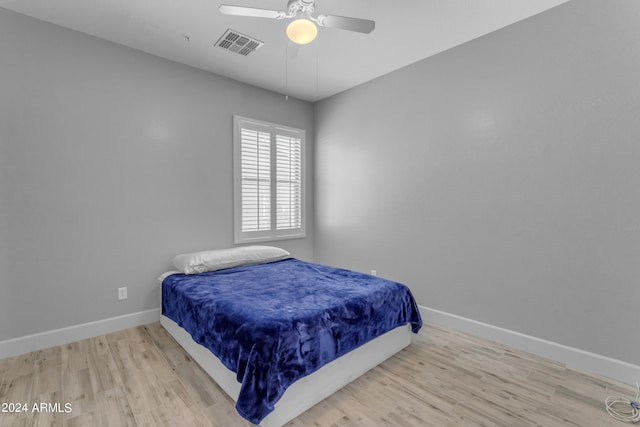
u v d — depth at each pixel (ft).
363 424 5.42
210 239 11.24
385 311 7.50
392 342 7.88
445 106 9.67
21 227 7.75
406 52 9.75
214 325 6.29
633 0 6.50
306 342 5.71
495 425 5.38
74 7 7.50
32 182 7.88
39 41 7.96
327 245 14.05
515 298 8.34
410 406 5.90
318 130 14.32
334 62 10.42
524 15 7.83
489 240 8.80
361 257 12.55
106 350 7.98
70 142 8.41
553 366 7.37
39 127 7.95
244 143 12.04
